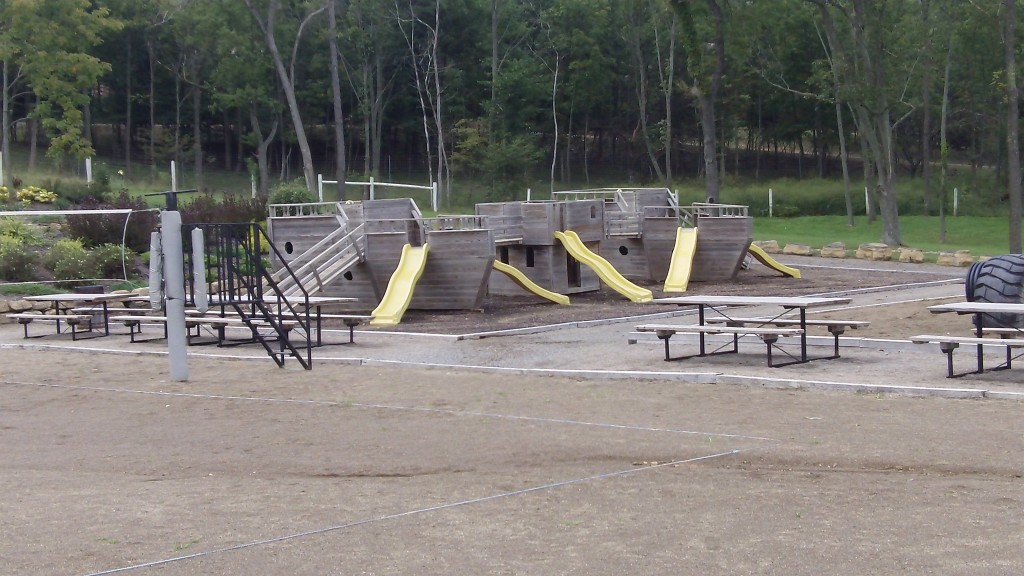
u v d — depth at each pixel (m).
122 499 7.73
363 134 69.56
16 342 17.70
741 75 58.69
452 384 12.68
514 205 26.03
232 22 53.47
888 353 14.20
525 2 72.25
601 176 70.19
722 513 6.93
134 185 45.53
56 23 36.38
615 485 7.78
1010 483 7.50
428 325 19.73
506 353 15.45
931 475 7.77
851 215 49.47
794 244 37.72
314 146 71.62
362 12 63.47
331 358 14.91
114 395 12.47
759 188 61.28
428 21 67.12
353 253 22.39
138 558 6.24
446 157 60.81
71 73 37.31
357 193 56.66
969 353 13.92
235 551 6.34
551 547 6.29
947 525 6.52
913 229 49.16
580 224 26.69
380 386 12.63
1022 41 46.09
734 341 14.62
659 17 59.00
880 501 7.11
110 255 25.45
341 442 9.62
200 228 13.66
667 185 57.25
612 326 19.09
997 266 15.61
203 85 59.47
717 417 10.16
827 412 10.22
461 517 7.02
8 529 6.92
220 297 14.05
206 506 7.46
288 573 5.92
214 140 70.75
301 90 62.66
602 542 6.36
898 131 66.19
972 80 50.25
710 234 28.58
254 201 31.97
